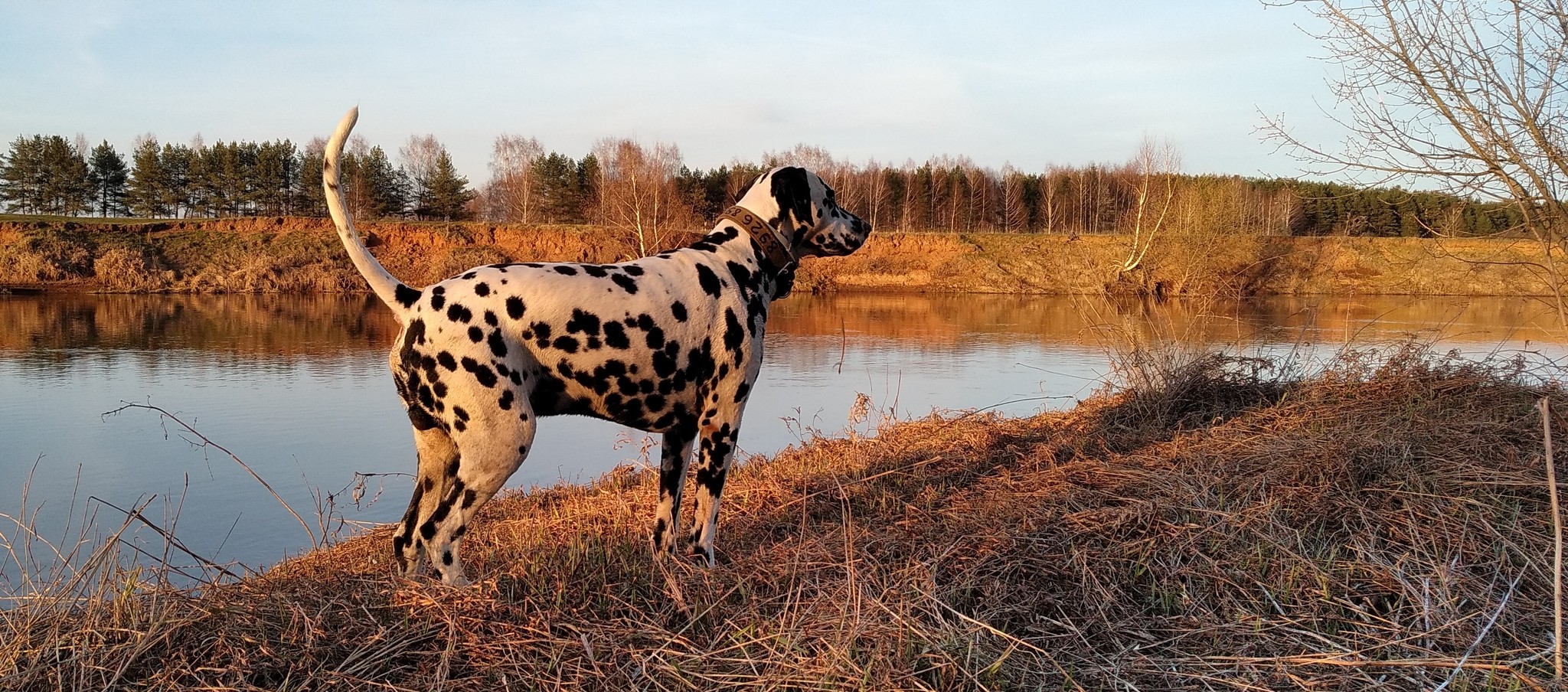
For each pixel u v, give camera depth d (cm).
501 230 4441
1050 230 6303
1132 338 849
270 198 6125
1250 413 703
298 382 1418
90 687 292
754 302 427
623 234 4459
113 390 1330
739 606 360
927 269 4359
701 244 430
